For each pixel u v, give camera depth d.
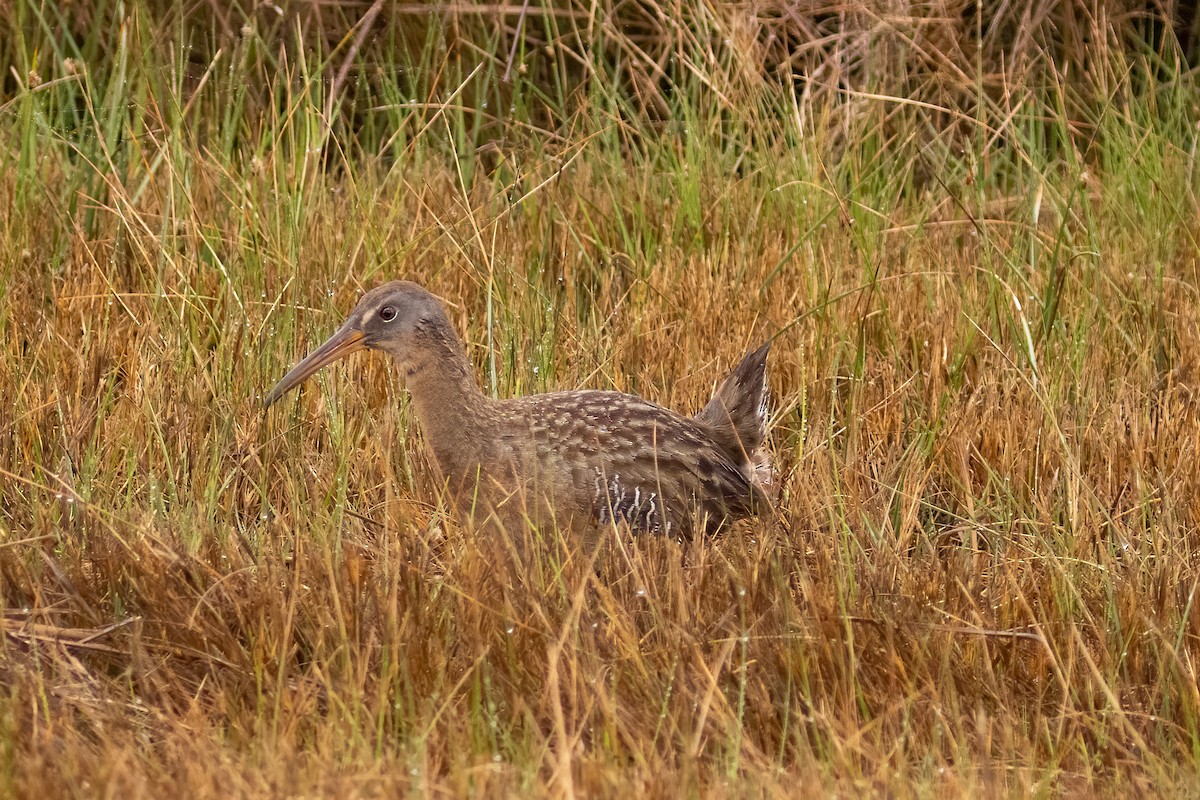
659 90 15.77
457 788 6.53
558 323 12.02
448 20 16.00
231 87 14.04
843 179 14.40
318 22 15.06
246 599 8.38
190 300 11.80
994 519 9.99
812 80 15.55
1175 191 14.36
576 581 8.48
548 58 16.41
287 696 7.46
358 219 13.10
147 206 13.64
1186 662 8.06
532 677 7.79
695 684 7.70
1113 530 9.58
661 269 13.24
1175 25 16.55
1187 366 11.91
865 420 11.02
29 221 12.96
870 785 6.74
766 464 10.06
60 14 15.82
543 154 15.13
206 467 10.06
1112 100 15.54
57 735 7.23
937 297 12.77
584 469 9.08
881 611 8.27
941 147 15.67
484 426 9.28
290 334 11.44
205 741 7.05
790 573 8.91
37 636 8.07
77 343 11.47
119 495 9.66
